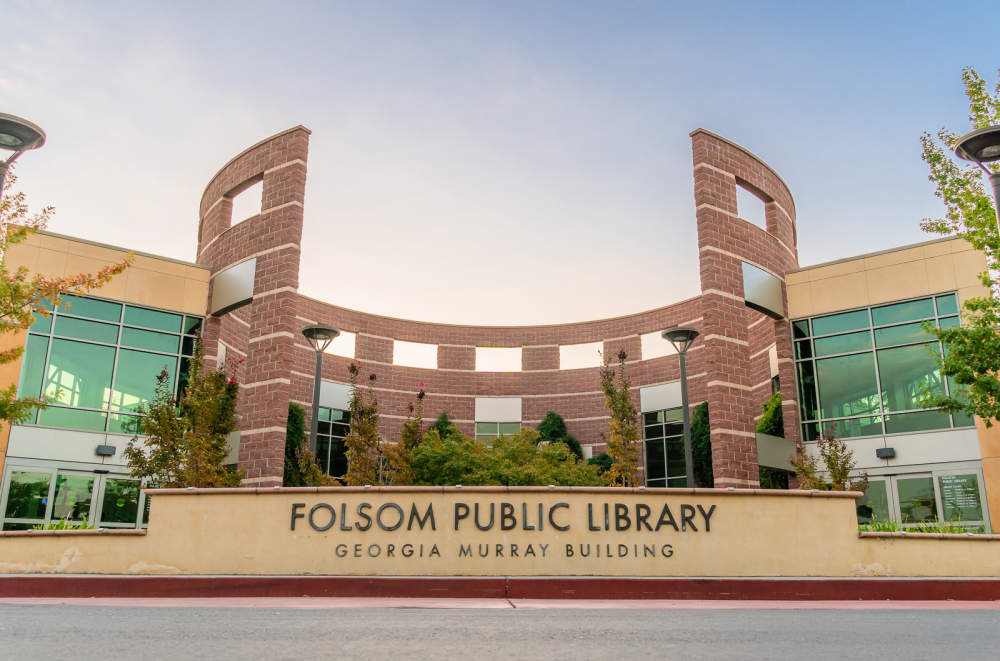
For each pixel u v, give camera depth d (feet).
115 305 78.07
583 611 28.37
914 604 33.71
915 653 17.99
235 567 37.60
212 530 38.06
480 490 38.78
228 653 16.93
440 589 35.12
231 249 81.41
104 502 73.56
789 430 81.76
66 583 34.73
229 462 73.72
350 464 68.28
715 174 80.89
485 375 121.08
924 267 78.07
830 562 39.55
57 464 71.61
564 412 118.83
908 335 77.82
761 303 81.30
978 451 71.46
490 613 27.12
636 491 39.45
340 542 37.88
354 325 114.32
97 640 18.72
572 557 38.32
